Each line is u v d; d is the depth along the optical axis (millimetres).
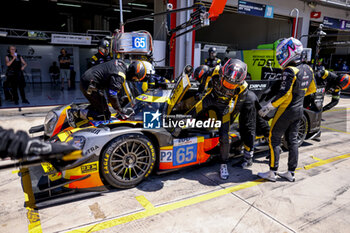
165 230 2072
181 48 8938
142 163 2766
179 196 2629
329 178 3170
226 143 3018
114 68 2574
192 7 4453
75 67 16594
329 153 4121
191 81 3512
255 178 3135
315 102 4207
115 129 2611
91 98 2682
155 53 8727
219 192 2740
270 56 9656
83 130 2613
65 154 1379
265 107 2822
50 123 3053
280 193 2756
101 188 2637
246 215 2316
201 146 3193
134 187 2805
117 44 4660
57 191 2518
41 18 18281
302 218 2295
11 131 1241
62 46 15992
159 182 2945
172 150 2941
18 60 7301
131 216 2250
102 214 2271
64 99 8852
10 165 1479
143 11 18766
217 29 18172
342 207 2504
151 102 2969
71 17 19344
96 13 19359
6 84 8078
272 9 11141
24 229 2049
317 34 5375
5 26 17000
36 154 1271
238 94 2877
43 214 2252
